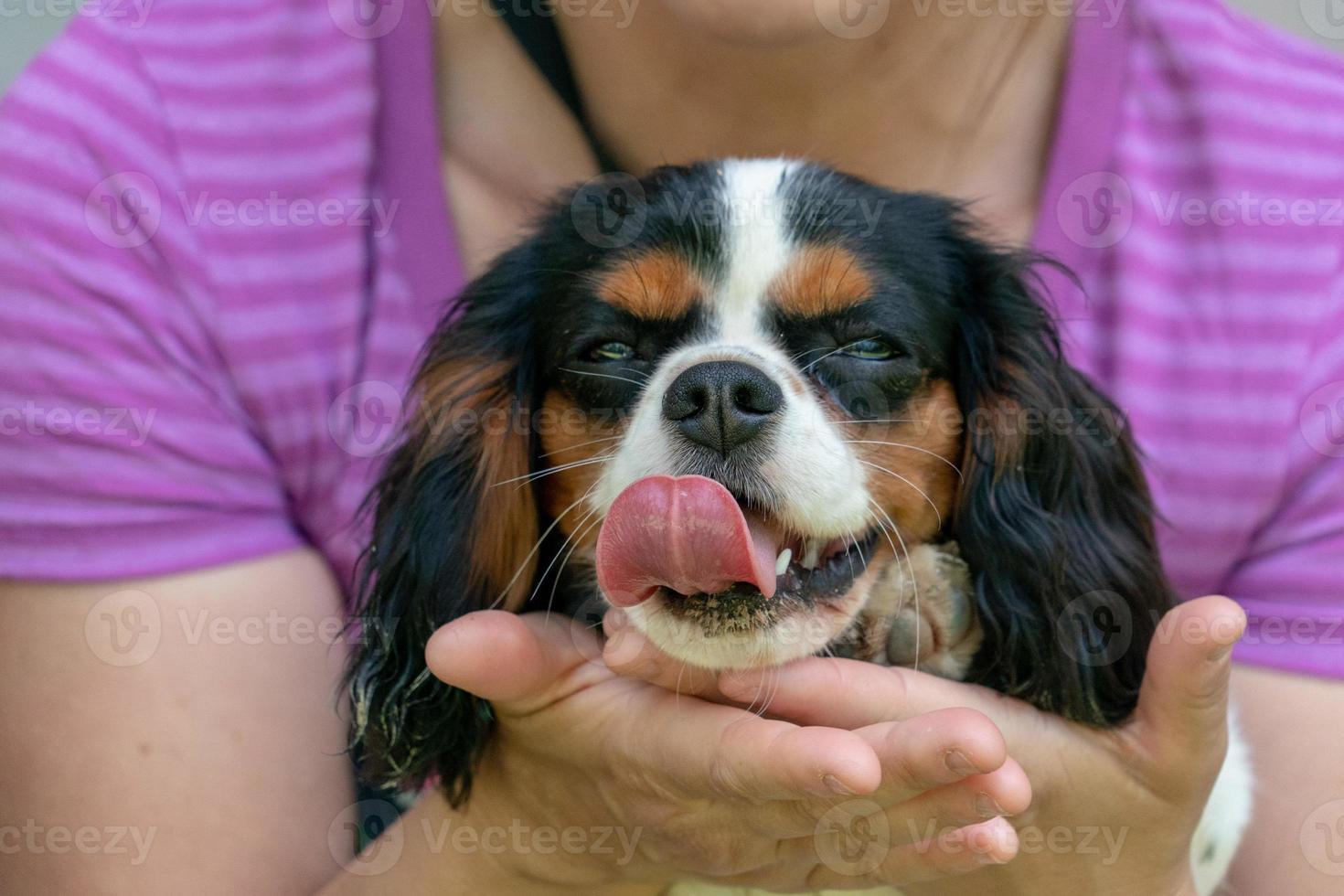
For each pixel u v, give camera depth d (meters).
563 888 0.88
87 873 0.89
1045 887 0.86
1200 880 0.90
